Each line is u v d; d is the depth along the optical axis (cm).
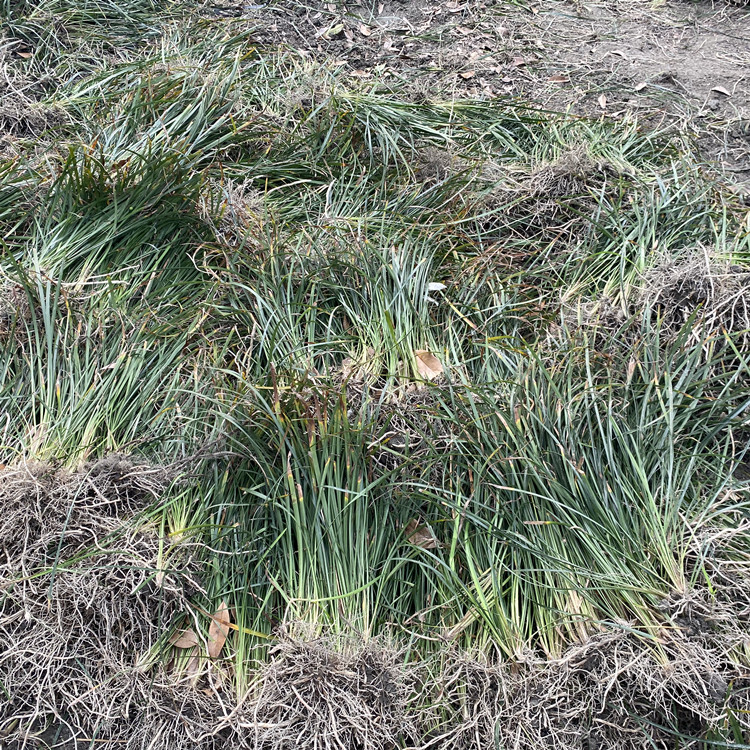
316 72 365
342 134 338
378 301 268
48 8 385
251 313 260
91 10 389
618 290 278
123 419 239
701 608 206
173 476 228
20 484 215
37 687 201
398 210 314
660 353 258
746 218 301
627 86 383
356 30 413
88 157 287
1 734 198
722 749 192
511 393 238
